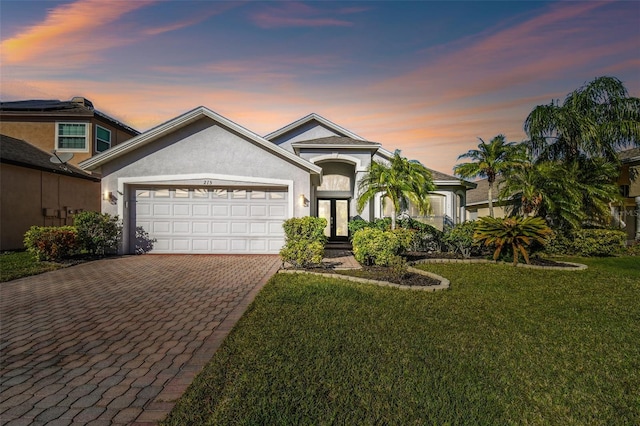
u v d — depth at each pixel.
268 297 6.05
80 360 3.68
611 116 15.15
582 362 3.68
